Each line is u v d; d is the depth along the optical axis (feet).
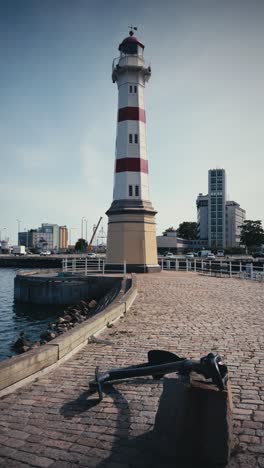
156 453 14.48
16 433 16.34
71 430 16.49
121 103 116.98
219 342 30.94
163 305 51.29
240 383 21.47
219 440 13.73
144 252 110.63
